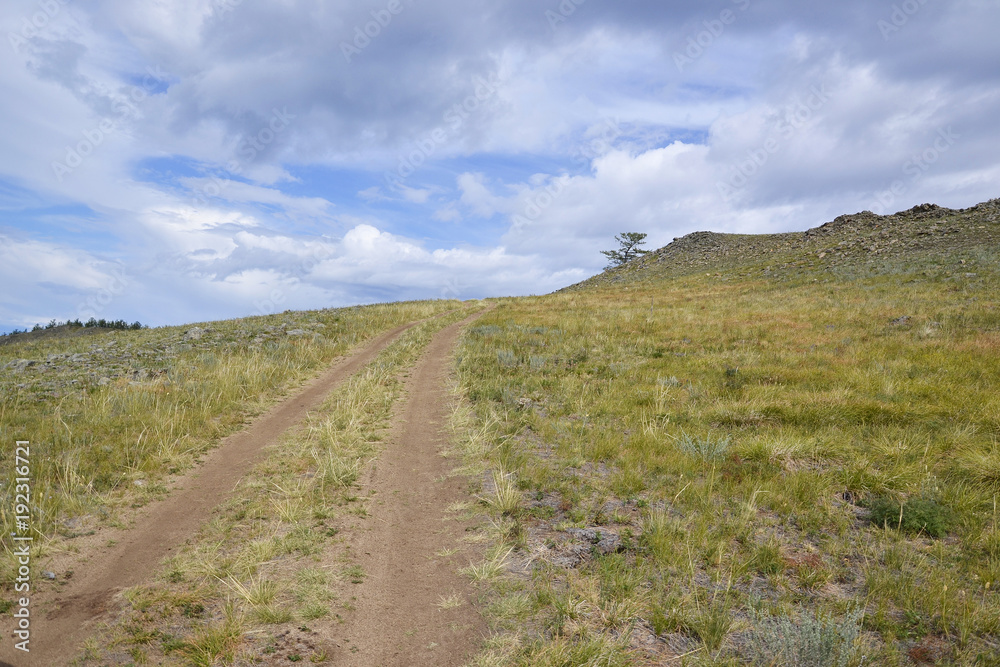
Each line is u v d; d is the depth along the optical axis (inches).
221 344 798.5
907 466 293.3
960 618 173.8
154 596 206.8
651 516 247.0
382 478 338.6
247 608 197.3
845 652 152.6
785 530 244.4
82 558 241.8
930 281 1124.5
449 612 197.6
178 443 386.6
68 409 441.1
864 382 467.2
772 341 721.6
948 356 533.0
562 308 1355.8
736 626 176.2
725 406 426.3
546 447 370.9
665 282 2194.9
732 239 3024.1
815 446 329.7
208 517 285.0
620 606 185.6
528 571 219.8
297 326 998.4
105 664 168.4
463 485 320.8
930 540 229.9
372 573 227.8
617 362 644.7
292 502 295.4
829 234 2333.9
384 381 608.4
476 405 488.4
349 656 173.6
